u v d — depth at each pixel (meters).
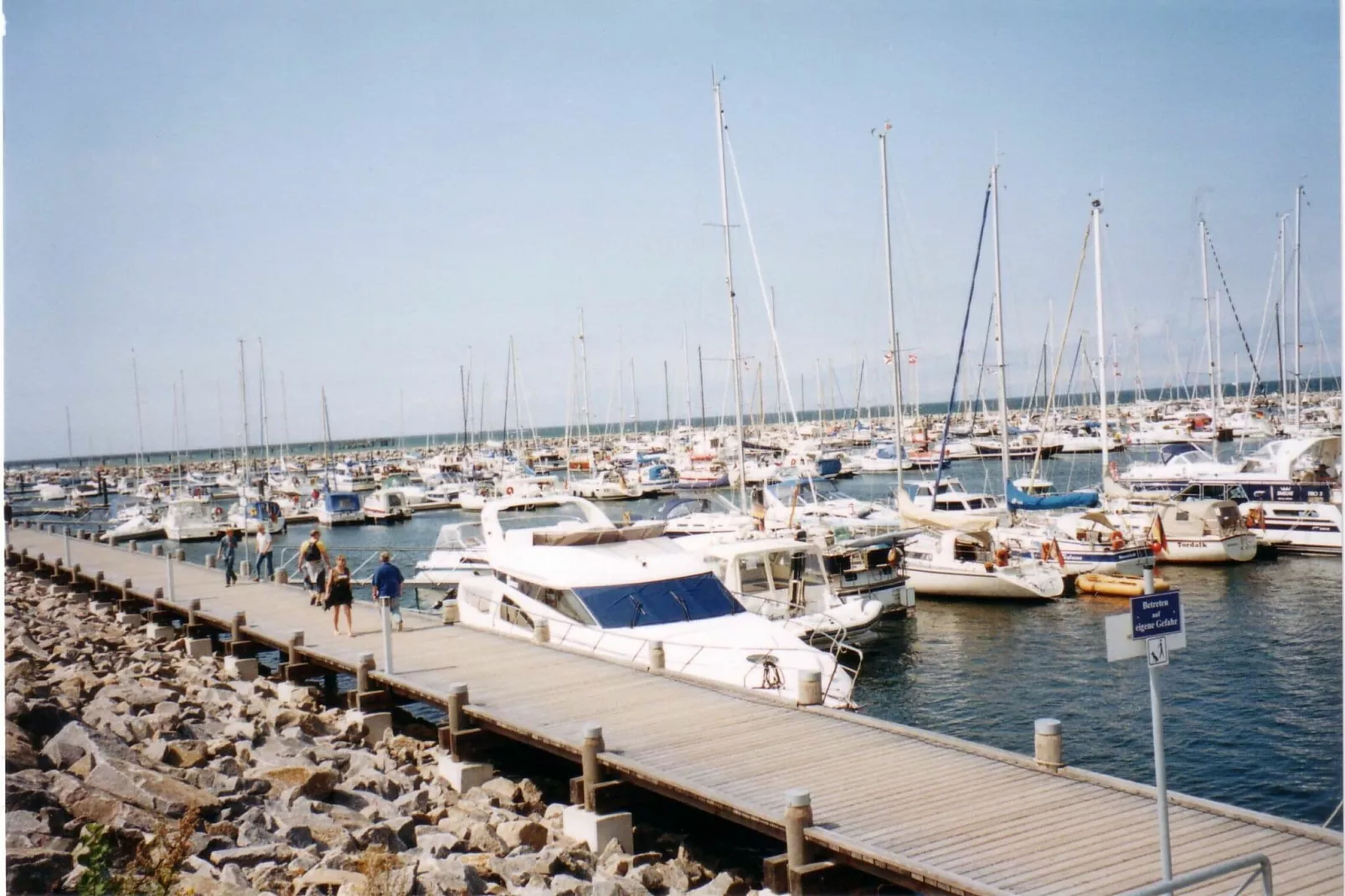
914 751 13.76
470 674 19.36
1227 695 22.69
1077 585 34.56
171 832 11.98
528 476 78.06
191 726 17.83
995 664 26.19
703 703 16.64
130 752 14.88
